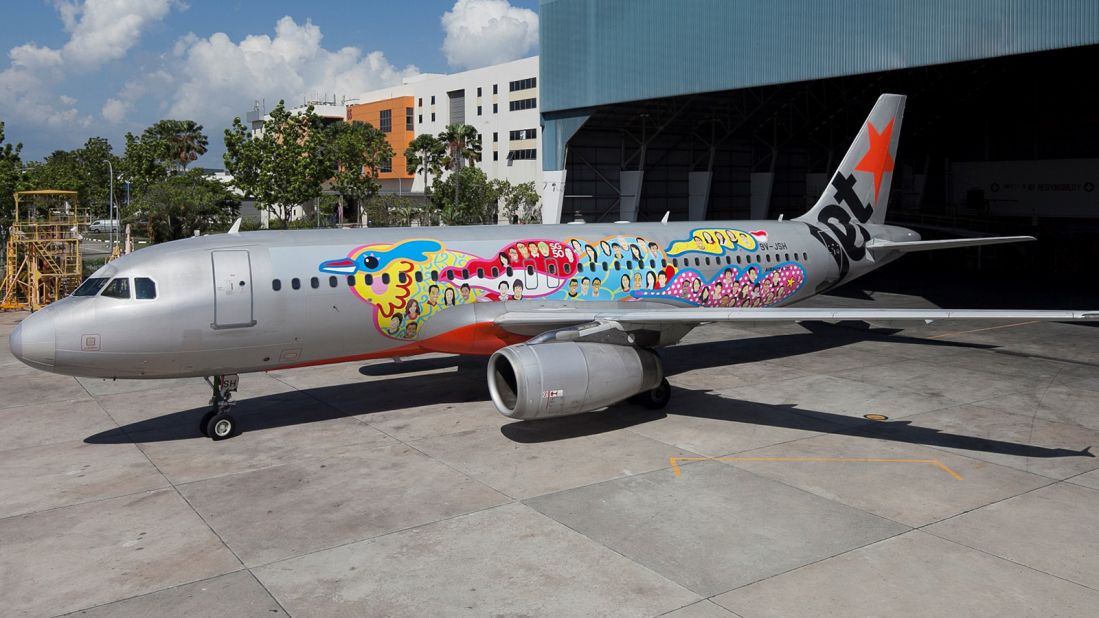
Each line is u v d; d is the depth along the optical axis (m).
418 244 19.08
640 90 39.84
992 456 15.86
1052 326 31.42
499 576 10.99
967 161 62.94
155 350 16.11
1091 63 47.53
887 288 42.00
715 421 18.47
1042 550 11.70
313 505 13.59
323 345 17.92
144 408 20.28
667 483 14.47
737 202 63.84
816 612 9.98
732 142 62.28
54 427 18.67
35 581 11.01
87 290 16.41
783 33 33.53
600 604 10.22
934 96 54.97
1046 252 48.94
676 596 10.41
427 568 11.26
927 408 19.39
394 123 110.75
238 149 69.69
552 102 45.12
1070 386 21.52
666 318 17.56
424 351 19.41
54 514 13.35
